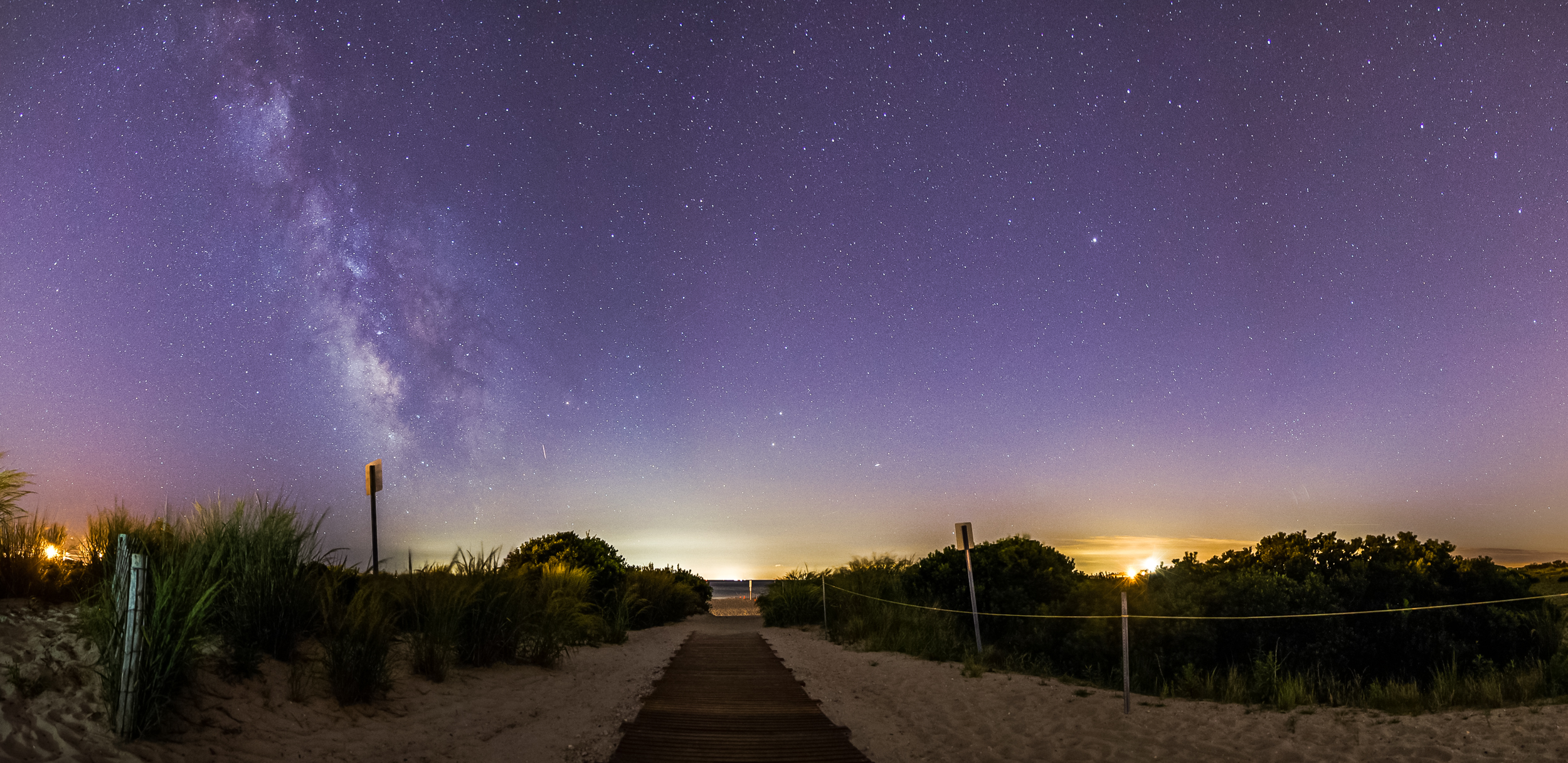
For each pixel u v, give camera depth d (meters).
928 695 10.71
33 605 7.40
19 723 5.33
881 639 17.53
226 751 5.97
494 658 11.33
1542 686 9.44
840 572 25.47
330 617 8.55
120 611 6.05
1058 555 18.70
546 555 22.80
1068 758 7.19
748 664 13.64
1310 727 7.99
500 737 7.65
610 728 8.15
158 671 5.94
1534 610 12.09
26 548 7.68
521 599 11.88
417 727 7.64
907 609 18.83
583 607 17.41
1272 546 13.89
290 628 8.10
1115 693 10.67
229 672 7.26
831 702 9.95
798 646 18.17
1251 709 9.24
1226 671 11.47
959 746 7.71
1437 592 11.87
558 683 10.84
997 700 10.22
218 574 7.73
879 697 10.58
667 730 8.09
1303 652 11.29
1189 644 11.73
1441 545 12.71
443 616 10.33
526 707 9.10
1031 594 17.42
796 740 7.67
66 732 5.41
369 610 8.56
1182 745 7.49
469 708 8.66
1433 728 7.65
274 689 7.36
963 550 19.48
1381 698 9.28
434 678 9.64
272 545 8.33
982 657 14.34
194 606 6.45
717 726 8.28
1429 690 10.25
